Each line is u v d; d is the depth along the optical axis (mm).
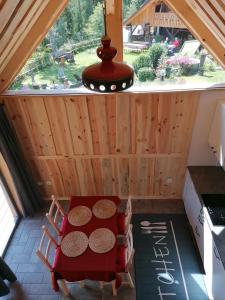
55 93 3008
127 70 1542
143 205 3947
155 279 3023
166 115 3160
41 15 2463
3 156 3201
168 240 3436
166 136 3352
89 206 3033
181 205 3920
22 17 2178
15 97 3027
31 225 3742
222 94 2984
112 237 2666
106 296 2881
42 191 4047
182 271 3090
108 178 3840
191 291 2900
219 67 2928
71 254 2521
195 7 2314
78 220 2865
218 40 2545
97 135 3373
